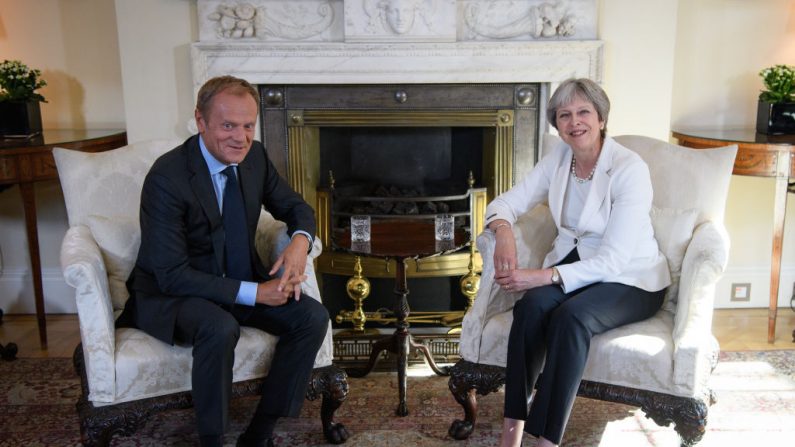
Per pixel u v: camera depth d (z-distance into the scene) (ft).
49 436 7.94
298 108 10.51
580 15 10.00
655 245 7.34
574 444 7.63
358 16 9.87
